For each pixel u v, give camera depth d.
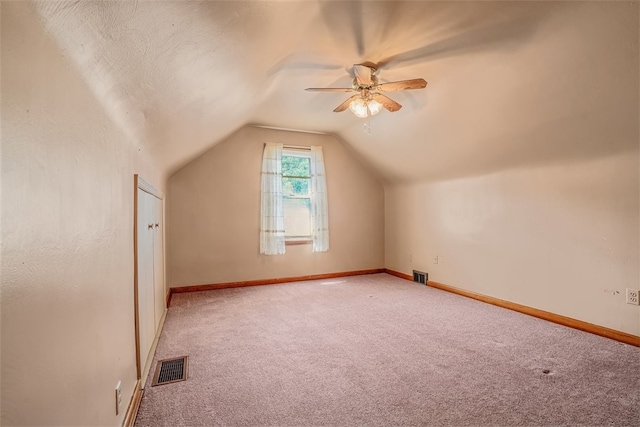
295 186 4.86
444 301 3.64
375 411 1.61
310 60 2.36
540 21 1.86
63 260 0.85
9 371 0.61
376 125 3.97
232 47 1.56
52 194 0.79
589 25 1.78
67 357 0.86
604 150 2.48
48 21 0.74
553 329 2.73
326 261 4.99
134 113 1.50
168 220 3.92
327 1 1.62
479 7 1.76
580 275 2.73
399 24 1.91
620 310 2.47
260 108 3.63
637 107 2.04
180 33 1.17
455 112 3.00
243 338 2.57
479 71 2.43
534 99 2.42
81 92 0.98
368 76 2.38
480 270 3.70
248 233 4.47
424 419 1.54
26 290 0.67
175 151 2.86
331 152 5.04
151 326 2.32
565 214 2.83
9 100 0.62
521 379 1.89
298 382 1.89
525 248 3.19
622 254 2.46
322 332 2.69
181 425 1.52
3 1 0.60
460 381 1.88
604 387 1.79
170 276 4.04
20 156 0.66
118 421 1.37
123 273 1.51
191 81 1.66
